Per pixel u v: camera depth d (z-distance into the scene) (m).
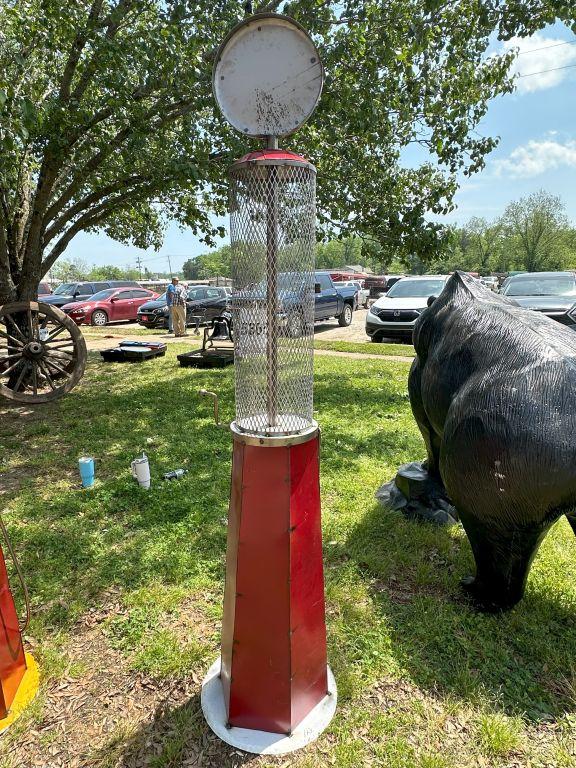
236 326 2.04
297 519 1.98
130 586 3.12
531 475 2.18
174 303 15.67
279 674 2.06
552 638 2.65
